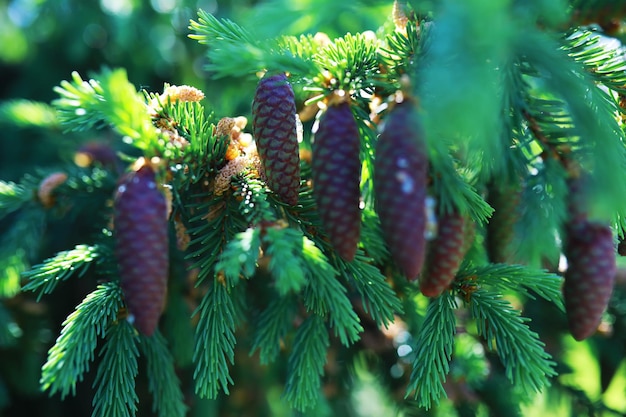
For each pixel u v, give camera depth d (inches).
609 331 29.8
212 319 23.7
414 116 21.7
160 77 46.7
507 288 24.6
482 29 19.6
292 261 21.9
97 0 43.7
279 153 23.4
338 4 28.0
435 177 22.9
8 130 42.8
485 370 29.0
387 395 32.4
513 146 23.6
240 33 23.9
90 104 22.2
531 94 25.2
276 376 35.5
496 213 25.5
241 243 22.2
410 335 30.1
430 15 23.3
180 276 28.2
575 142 22.9
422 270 23.5
